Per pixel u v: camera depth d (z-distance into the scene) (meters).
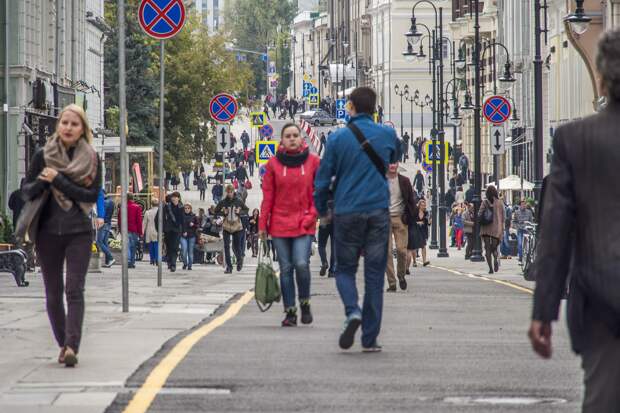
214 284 58.44
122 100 39.31
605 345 13.66
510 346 29.77
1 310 40.78
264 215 34.44
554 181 13.97
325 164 28.08
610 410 13.57
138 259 101.38
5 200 95.81
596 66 13.98
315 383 23.77
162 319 36.84
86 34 129.62
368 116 28.31
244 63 172.25
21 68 96.69
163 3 53.22
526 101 163.88
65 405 21.36
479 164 101.25
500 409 21.14
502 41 186.62
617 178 13.70
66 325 26.17
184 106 165.38
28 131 95.69
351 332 28.09
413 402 21.78
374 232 28.00
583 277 13.76
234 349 28.66
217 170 175.00
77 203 25.89
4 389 23.06
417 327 35.03
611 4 87.88
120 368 25.56
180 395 22.38
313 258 94.44
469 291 52.94
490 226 75.75
